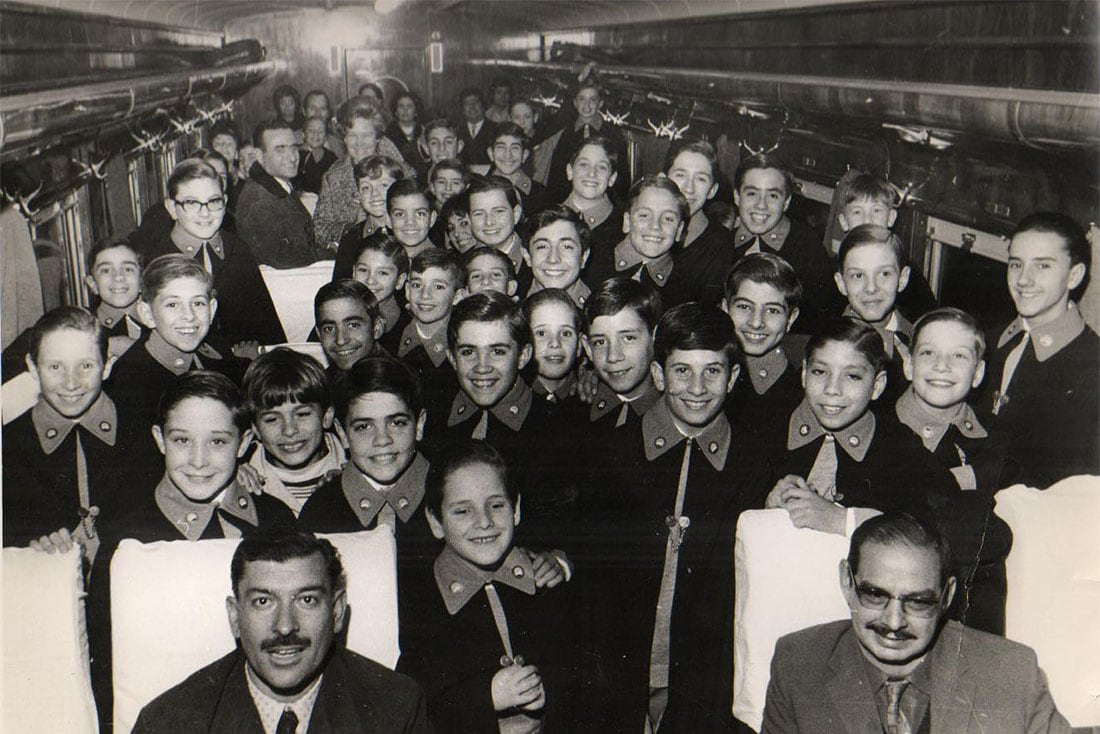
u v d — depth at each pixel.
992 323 2.53
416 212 2.95
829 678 2.24
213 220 2.79
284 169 2.92
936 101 2.27
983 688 2.23
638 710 2.51
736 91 2.89
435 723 2.30
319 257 2.95
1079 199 2.30
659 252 2.99
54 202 2.45
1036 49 2.12
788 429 2.68
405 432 2.49
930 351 2.59
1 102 2.04
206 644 2.11
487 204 2.95
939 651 2.26
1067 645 2.46
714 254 2.99
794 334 2.78
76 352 2.51
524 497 2.60
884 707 2.23
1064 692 2.45
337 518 2.49
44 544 2.38
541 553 2.49
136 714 2.09
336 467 2.57
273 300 2.89
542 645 2.42
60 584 2.25
